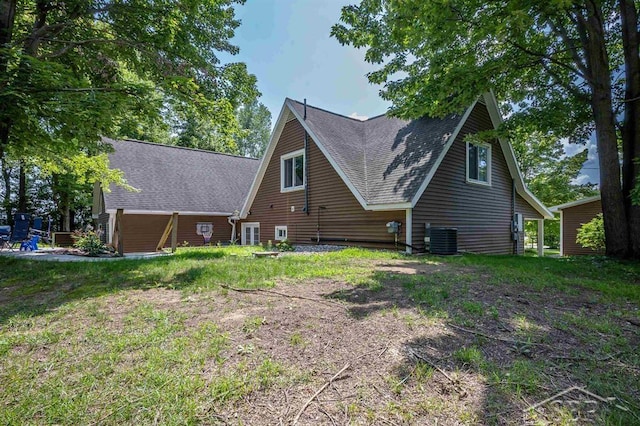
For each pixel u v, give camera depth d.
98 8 8.08
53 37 8.19
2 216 23.75
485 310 3.37
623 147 8.36
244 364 2.29
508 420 1.75
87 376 2.14
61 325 3.05
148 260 7.37
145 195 14.83
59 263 6.97
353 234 10.84
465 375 2.17
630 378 2.15
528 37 9.27
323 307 3.48
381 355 2.42
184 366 2.26
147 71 9.57
